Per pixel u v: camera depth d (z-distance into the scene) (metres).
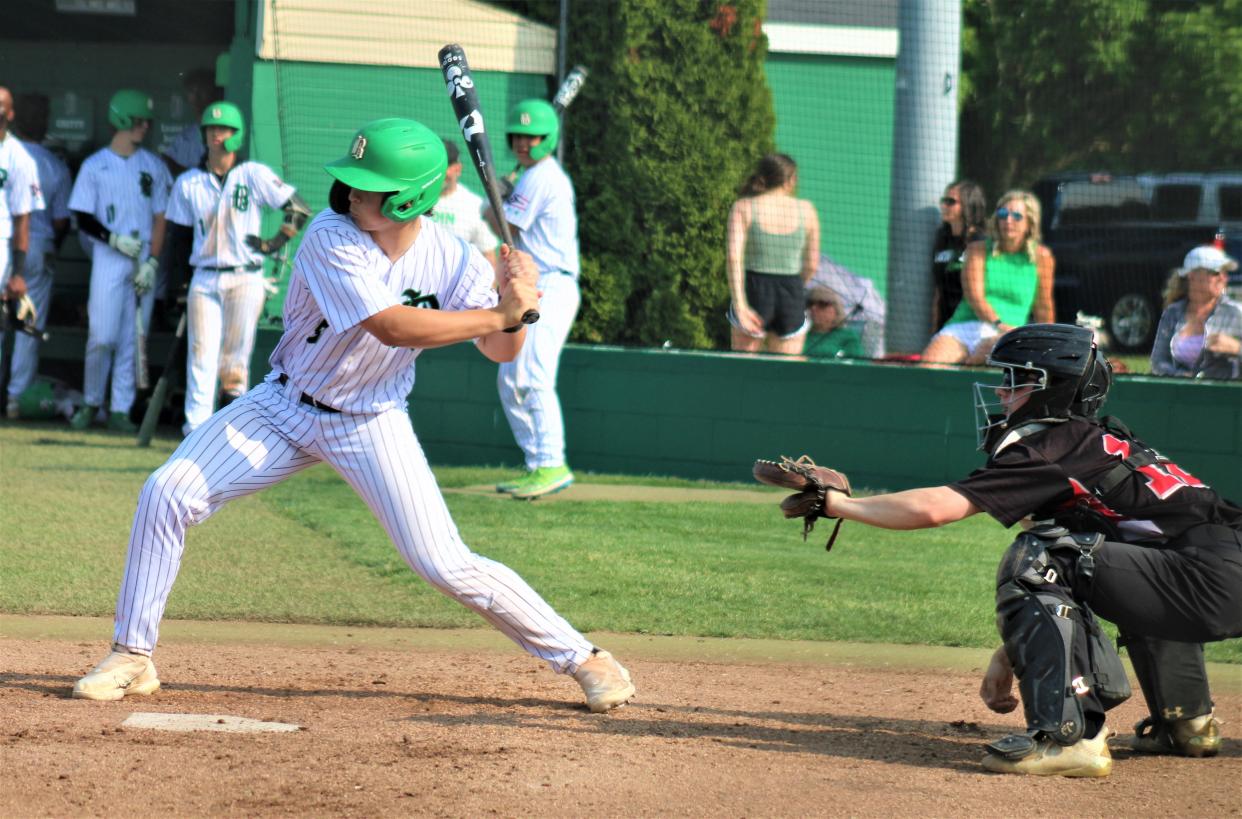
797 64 41.50
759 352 34.78
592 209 38.44
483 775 12.97
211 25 45.81
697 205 38.31
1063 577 13.77
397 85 38.69
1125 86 52.84
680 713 15.81
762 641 19.73
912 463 33.41
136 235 39.53
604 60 38.28
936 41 35.78
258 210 35.28
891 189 36.44
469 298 15.24
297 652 18.48
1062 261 47.62
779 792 12.80
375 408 14.90
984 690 14.86
